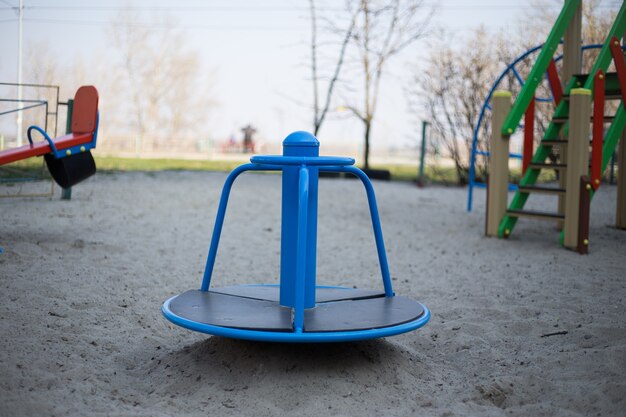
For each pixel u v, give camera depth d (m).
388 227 7.66
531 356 3.05
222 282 4.62
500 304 4.09
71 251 5.15
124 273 4.61
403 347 3.15
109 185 10.27
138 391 2.59
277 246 6.17
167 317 2.76
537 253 5.94
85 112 5.64
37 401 2.31
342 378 2.64
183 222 7.14
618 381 2.58
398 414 2.36
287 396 2.48
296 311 2.55
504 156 6.75
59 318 3.42
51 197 8.31
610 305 3.99
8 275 4.21
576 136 5.97
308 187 2.75
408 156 28.80
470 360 3.05
